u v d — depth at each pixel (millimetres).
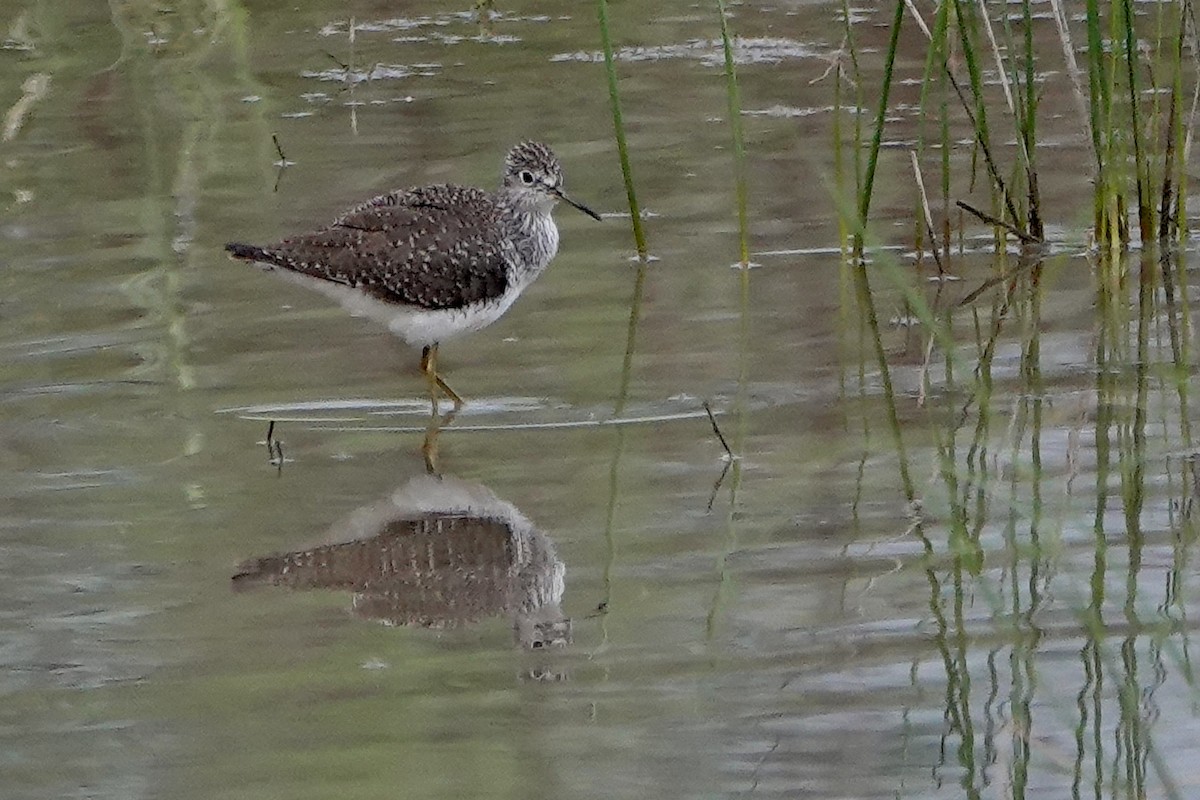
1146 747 8250
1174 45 15609
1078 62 19703
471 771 8125
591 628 9469
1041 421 12078
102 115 19453
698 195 16969
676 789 7973
